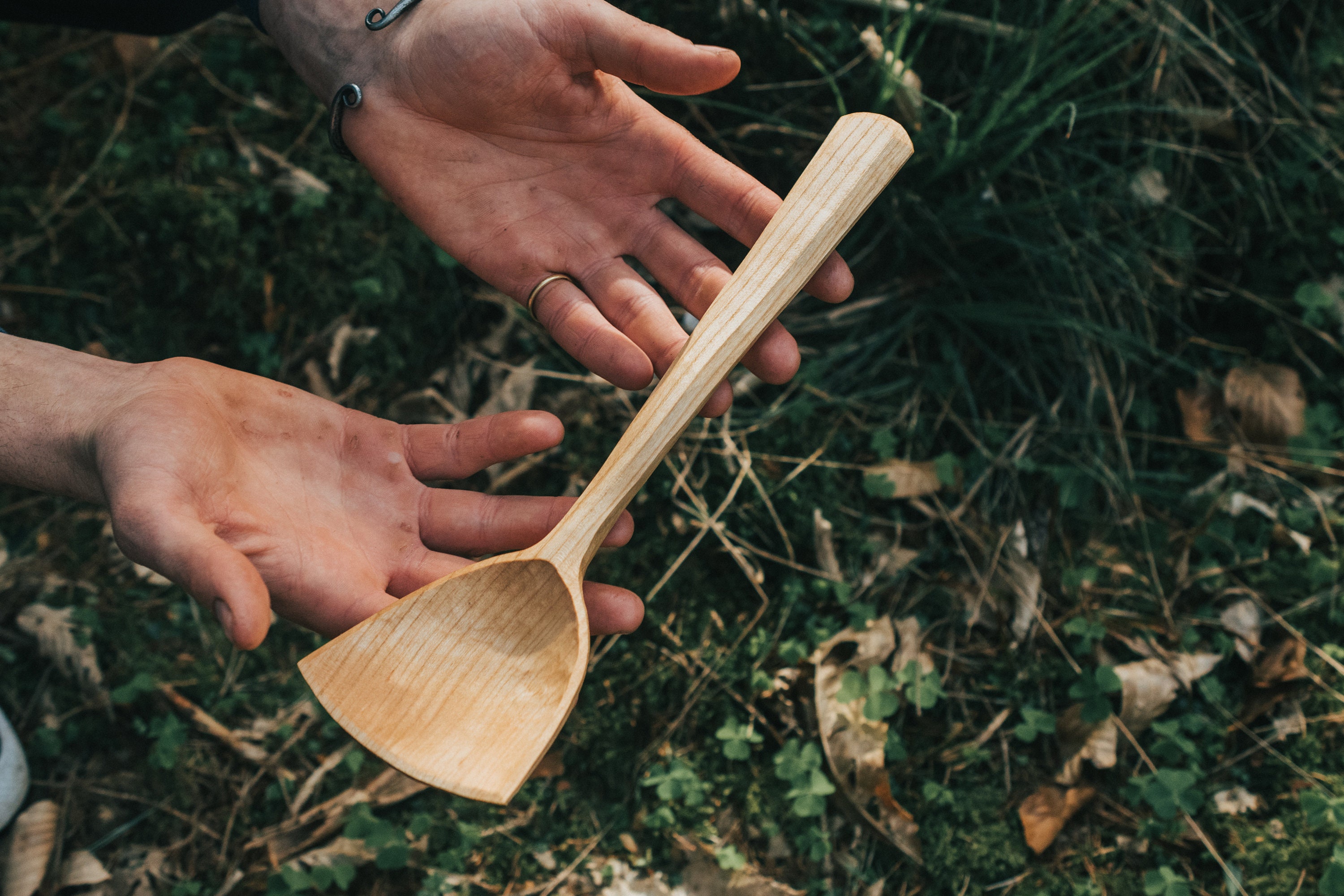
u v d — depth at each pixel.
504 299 0.75
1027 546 0.72
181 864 0.66
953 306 0.73
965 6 0.74
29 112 0.76
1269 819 0.67
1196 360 0.76
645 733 0.69
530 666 0.52
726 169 0.57
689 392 0.54
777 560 0.71
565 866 0.66
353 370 0.74
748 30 0.74
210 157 0.75
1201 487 0.74
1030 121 0.71
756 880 0.66
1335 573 0.71
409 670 0.51
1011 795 0.68
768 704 0.69
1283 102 0.75
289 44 0.60
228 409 0.52
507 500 0.55
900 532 0.72
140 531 0.47
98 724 0.68
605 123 0.57
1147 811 0.68
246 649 0.46
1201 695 0.70
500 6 0.54
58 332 0.74
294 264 0.74
